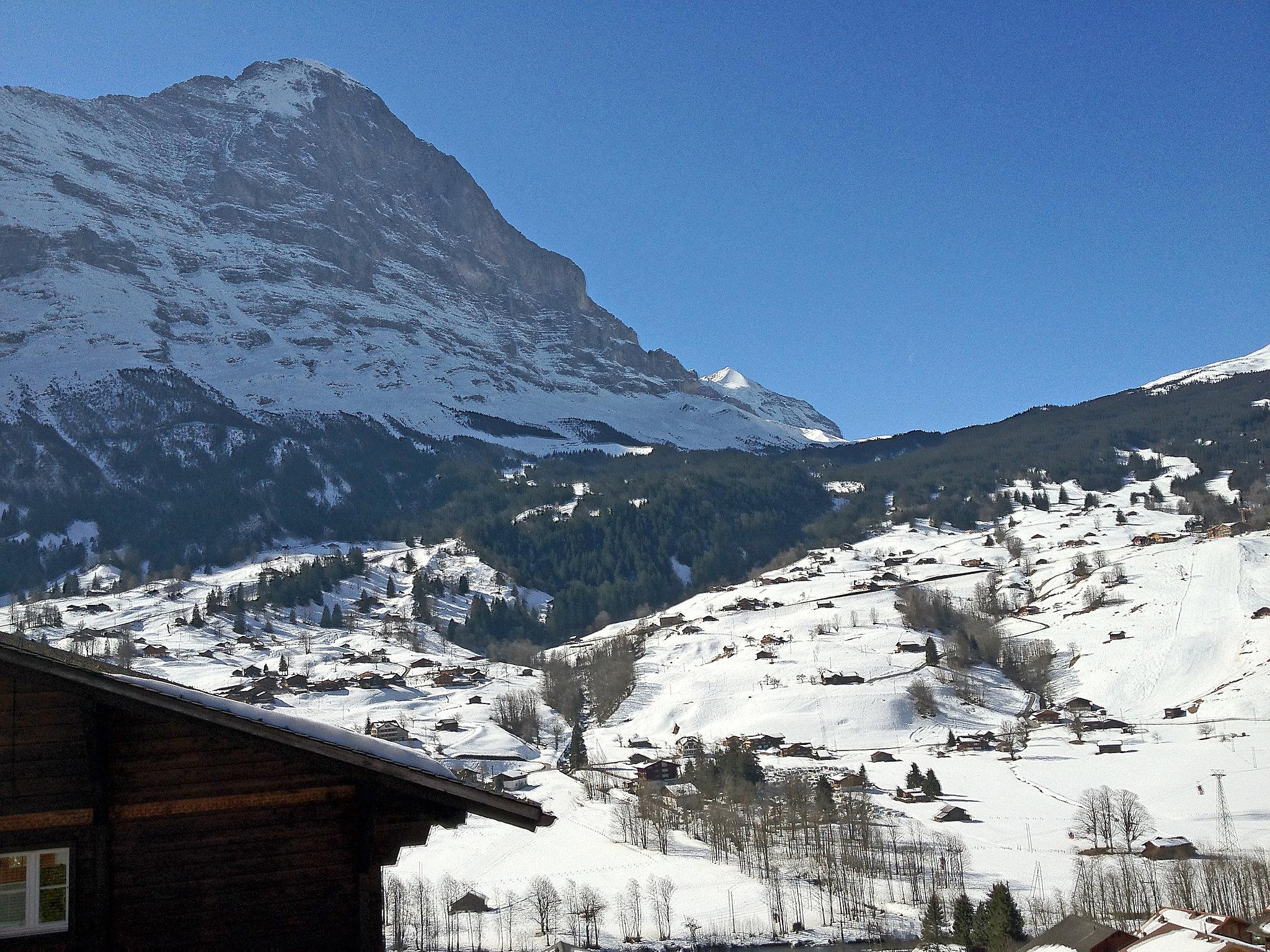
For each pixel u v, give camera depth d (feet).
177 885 54.03
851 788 564.30
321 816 56.80
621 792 567.59
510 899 381.19
